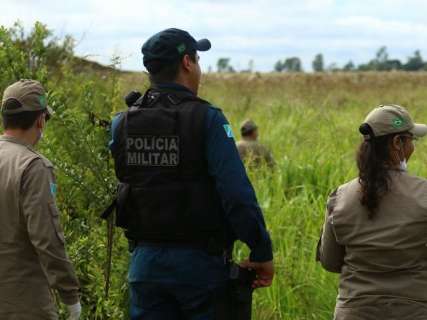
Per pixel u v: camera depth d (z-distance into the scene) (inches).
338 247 151.4
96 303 193.5
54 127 206.1
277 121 587.2
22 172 144.9
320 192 350.9
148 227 148.9
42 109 150.9
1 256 146.1
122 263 194.9
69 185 199.6
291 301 246.1
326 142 445.4
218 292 148.2
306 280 250.7
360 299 144.9
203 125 145.9
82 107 209.9
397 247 141.9
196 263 147.1
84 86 209.0
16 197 144.8
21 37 224.8
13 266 145.8
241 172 145.0
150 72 152.8
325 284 247.0
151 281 149.4
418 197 142.7
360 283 145.9
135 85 227.5
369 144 145.7
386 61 2743.6
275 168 386.3
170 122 147.1
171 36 150.6
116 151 153.5
